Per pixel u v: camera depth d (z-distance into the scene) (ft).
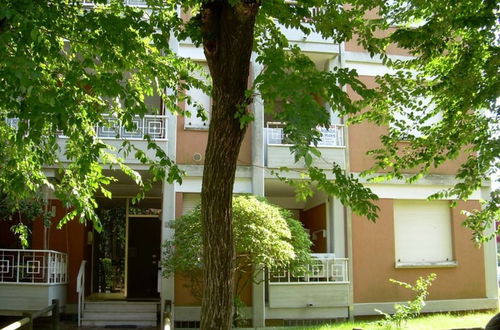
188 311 45.21
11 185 26.81
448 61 31.96
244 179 47.55
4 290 42.50
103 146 22.44
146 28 24.73
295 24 24.76
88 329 43.60
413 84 32.65
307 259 44.09
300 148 14.23
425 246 50.90
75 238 51.06
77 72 22.00
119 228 56.90
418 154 33.40
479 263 51.37
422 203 51.49
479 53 29.01
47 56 22.02
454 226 51.34
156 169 25.04
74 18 23.22
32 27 18.16
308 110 14.92
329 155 48.44
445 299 50.01
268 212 40.88
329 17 26.37
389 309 48.37
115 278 56.08
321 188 21.99
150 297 53.01
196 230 40.86
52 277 44.52
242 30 19.26
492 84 27.61
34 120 18.13
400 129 35.91
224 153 19.45
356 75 19.12
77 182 27.78
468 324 39.22
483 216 33.30
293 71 19.12
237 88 19.56
